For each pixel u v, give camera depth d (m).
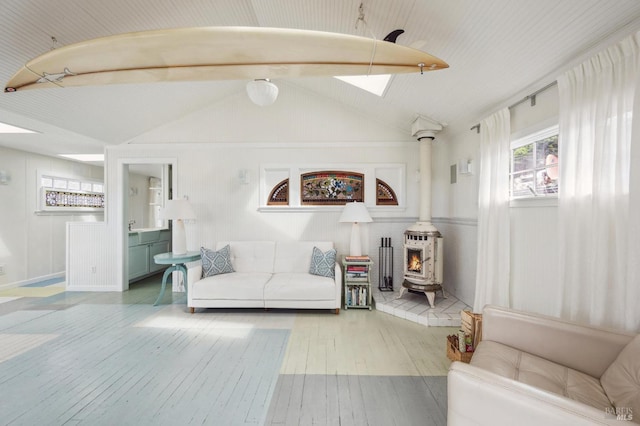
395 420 1.71
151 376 2.15
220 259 3.79
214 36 1.82
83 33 2.46
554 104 2.17
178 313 3.49
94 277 4.49
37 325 3.11
